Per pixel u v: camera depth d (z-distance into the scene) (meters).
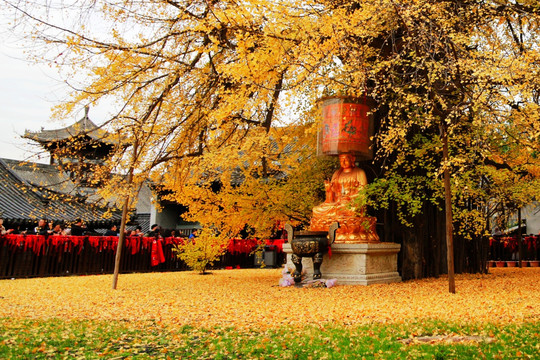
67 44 8.88
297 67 8.03
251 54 8.06
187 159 11.83
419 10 7.54
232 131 11.68
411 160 11.95
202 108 11.25
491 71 6.82
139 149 10.87
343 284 10.66
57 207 12.56
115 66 9.83
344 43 8.29
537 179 11.27
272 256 22.30
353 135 11.24
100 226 22.03
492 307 6.96
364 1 8.46
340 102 11.24
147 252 18.62
